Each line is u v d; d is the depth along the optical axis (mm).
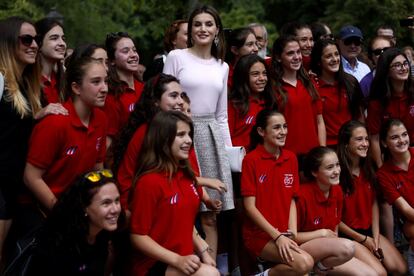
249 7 23531
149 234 6117
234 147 7406
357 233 7773
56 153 6055
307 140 7965
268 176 7184
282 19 24234
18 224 6133
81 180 5703
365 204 7906
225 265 7750
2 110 5961
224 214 7754
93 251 5770
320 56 8367
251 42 8609
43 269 5648
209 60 7418
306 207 7359
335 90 8375
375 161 8500
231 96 7867
